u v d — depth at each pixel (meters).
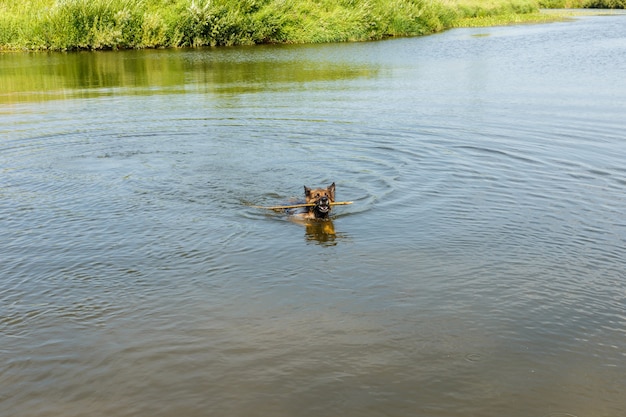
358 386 5.19
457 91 21.47
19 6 43.59
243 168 12.12
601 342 5.85
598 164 11.88
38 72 29.20
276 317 6.34
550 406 4.93
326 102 19.61
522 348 5.75
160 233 8.74
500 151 12.96
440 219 9.14
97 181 11.31
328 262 7.69
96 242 8.42
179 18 42.81
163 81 25.84
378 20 48.25
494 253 7.90
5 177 11.55
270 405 4.95
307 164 12.33
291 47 42.16
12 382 5.30
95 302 6.71
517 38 44.16
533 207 9.59
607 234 8.48
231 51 39.59
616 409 4.90
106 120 17.05
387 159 12.55
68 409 4.95
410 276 7.27
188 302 6.68
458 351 5.70
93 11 40.53
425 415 4.82
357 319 6.29
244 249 8.16
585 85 22.25
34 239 8.55
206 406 4.96
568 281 7.10
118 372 5.43
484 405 4.94
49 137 14.92
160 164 12.48
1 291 6.99
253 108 18.69
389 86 23.17
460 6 64.25
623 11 82.19
